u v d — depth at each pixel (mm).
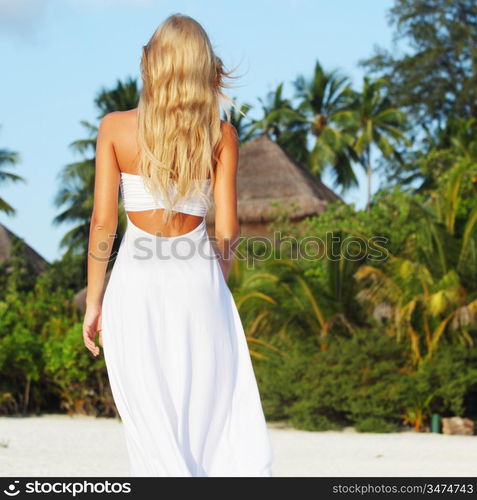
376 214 22422
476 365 17172
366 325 18953
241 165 33719
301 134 56062
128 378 3578
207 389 3592
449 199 19141
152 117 3566
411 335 17531
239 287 19141
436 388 16828
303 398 17188
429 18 47781
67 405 20422
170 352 3584
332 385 16828
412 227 20938
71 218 45812
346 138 52188
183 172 3566
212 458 3607
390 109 50094
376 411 16656
